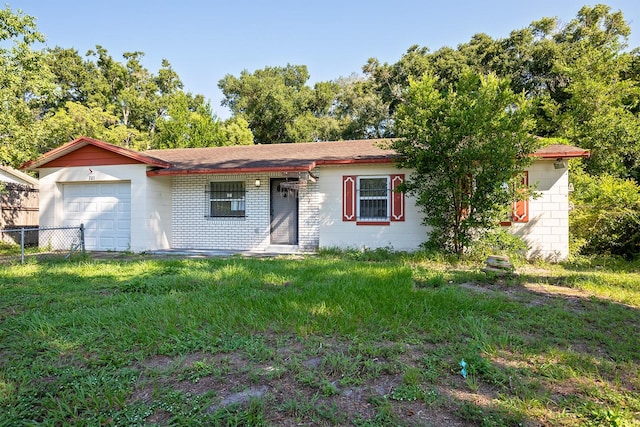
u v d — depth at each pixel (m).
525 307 4.60
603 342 3.51
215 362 2.97
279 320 3.93
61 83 31.08
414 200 10.21
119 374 2.78
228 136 26.91
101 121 24.62
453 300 4.66
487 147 7.79
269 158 11.73
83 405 2.35
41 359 3.09
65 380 2.70
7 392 2.52
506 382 2.66
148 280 6.03
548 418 2.22
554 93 21.41
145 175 11.01
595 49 16.94
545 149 9.35
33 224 14.40
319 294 4.91
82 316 4.10
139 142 27.22
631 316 4.27
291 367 2.86
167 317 3.98
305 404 2.35
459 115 7.89
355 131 29.78
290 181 11.54
